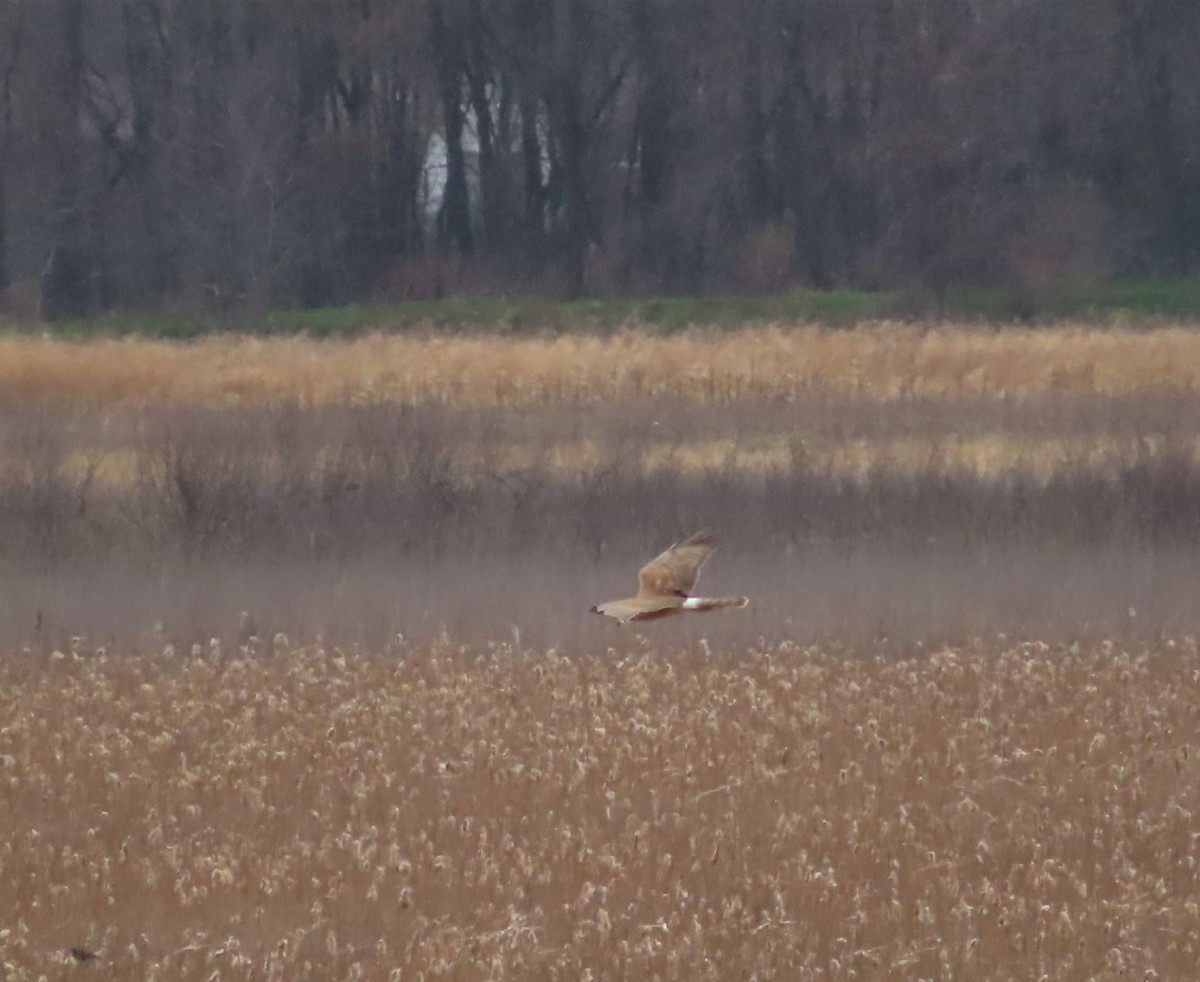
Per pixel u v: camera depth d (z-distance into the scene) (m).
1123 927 29.67
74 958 28.16
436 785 36.75
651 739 39.19
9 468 66.75
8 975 27.50
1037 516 61.31
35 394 87.88
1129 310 129.12
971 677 45.81
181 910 30.36
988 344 101.88
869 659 48.66
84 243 163.88
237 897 30.75
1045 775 37.28
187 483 61.69
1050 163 163.62
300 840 33.91
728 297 143.88
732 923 29.31
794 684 44.59
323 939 29.30
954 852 32.75
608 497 62.88
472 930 29.34
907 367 94.38
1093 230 155.12
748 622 52.16
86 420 79.38
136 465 70.12
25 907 30.23
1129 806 35.75
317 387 90.94
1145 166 162.00
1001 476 65.94
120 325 137.75
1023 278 145.62
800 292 149.00
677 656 48.91
